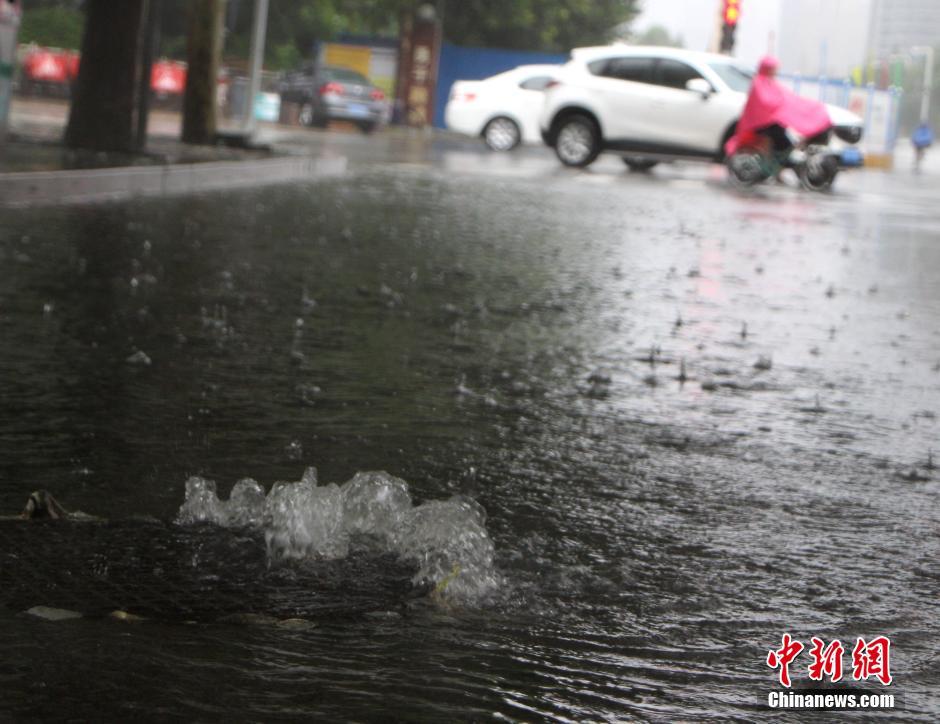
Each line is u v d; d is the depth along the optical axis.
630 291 9.38
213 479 4.07
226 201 13.85
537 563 3.43
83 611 2.80
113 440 4.49
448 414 5.24
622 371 6.43
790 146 21.89
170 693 2.44
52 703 2.37
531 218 14.60
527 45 56.62
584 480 4.39
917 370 6.91
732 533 3.87
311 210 13.62
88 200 12.62
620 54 24.45
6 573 2.99
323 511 3.36
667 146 24.09
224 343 6.38
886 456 4.98
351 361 6.18
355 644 2.73
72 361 5.73
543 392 5.81
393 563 3.19
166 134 23.05
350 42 47.19
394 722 2.40
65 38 35.59
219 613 2.83
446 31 51.28
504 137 31.14
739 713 2.56
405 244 11.30
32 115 25.62
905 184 28.66
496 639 2.84
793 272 11.10
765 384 6.30
